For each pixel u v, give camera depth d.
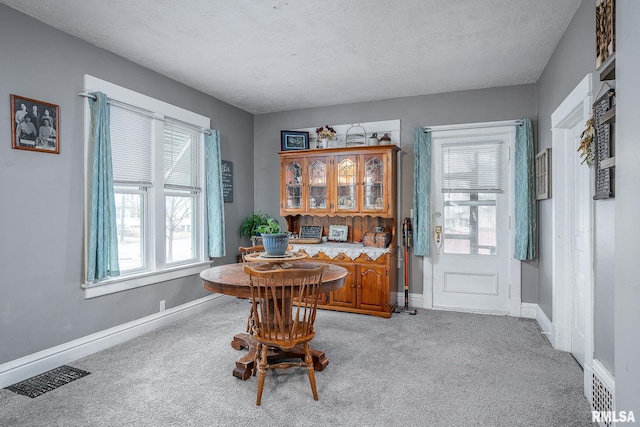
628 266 1.39
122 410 2.18
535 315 4.00
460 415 2.13
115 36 2.95
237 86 4.16
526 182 3.92
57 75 2.81
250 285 2.30
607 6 1.81
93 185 2.98
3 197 2.48
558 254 3.07
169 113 3.83
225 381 2.54
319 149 4.50
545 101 3.59
